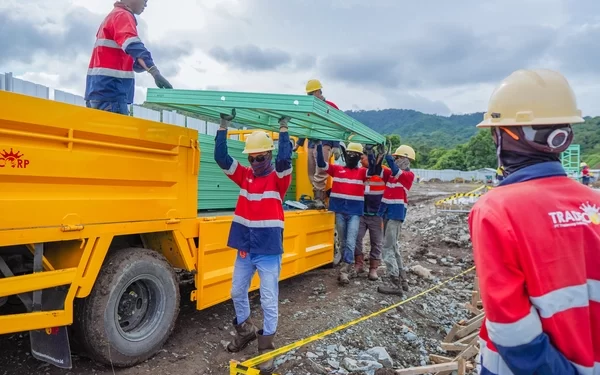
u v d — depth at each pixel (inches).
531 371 56.2
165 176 159.6
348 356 172.6
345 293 255.1
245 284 167.0
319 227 267.7
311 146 296.7
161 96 168.2
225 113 177.2
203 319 196.4
